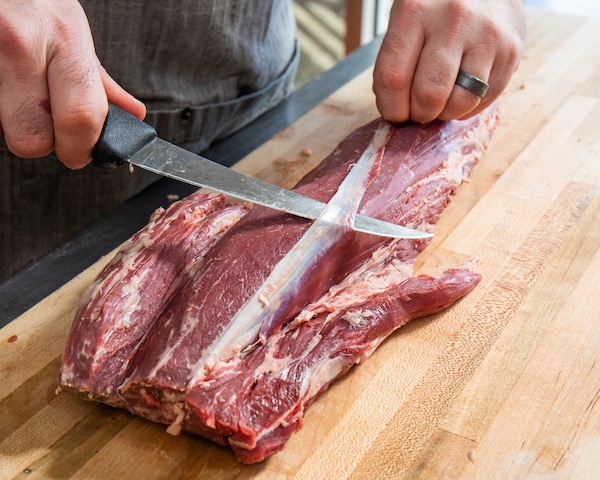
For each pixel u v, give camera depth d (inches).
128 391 18.8
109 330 19.4
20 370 20.2
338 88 29.6
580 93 28.6
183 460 18.7
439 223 23.8
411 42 22.8
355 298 20.7
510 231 23.5
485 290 21.9
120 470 18.5
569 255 22.7
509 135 26.8
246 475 18.4
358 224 21.1
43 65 19.5
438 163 23.7
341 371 19.8
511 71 23.9
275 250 20.1
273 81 29.1
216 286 19.5
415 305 20.7
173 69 26.4
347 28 43.0
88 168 26.5
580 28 32.4
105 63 25.0
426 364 20.3
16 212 26.8
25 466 18.6
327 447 18.8
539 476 18.2
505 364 20.2
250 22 26.9
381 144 23.4
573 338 20.7
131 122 20.3
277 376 18.9
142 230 21.4
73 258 22.9
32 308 21.5
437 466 18.4
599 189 24.6
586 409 19.2
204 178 20.6
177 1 24.9
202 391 18.4
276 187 21.0
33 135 19.7
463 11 22.6
